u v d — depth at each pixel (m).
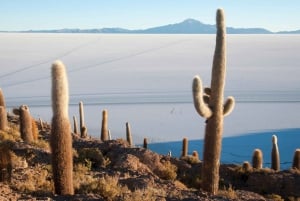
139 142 62.72
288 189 18.23
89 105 103.12
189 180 17.45
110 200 9.98
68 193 10.26
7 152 12.03
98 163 16.05
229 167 20.50
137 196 10.16
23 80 157.00
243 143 62.75
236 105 111.69
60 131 10.05
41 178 11.75
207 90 13.19
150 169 16.98
